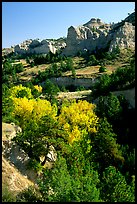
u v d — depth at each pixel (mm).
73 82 135000
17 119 54594
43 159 42688
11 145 36500
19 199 22531
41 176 34969
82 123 58719
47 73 145500
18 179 28688
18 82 144125
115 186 27484
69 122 59281
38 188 26969
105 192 27969
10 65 163375
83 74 140750
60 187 22781
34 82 142625
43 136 42781
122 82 84750
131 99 78625
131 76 83500
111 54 170000
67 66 152750
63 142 42188
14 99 59625
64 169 25422
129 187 28094
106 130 54062
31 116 55594
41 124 44250
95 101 84688
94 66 156375
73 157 35781
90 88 127750
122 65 150625
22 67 173500
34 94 97938
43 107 59062
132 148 55688
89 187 22828
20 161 35750
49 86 111438
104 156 50062
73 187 22469
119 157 49125
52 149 43031
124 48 191625
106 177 29312
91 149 49406
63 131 45594
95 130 58156
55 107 64688
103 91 86188
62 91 122625
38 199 23219
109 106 70062
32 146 41250
